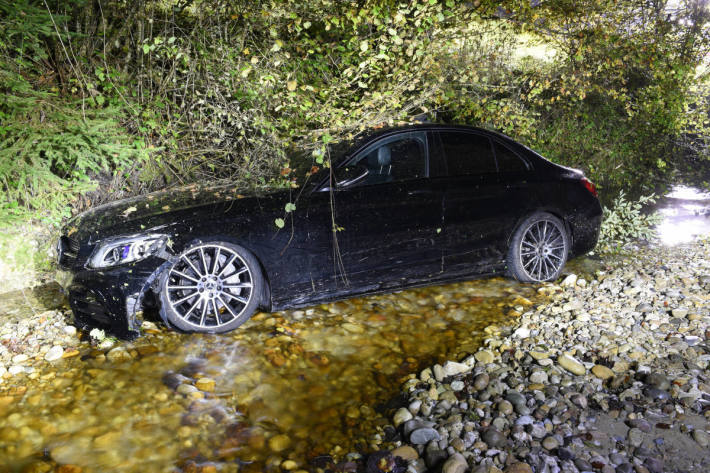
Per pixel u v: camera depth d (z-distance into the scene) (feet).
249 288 13.12
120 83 20.54
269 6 21.38
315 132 17.30
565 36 24.64
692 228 22.30
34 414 9.68
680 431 8.95
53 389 10.50
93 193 19.26
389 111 17.70
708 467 8.08
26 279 16.52
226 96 21.49
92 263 12.01
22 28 16.49
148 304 13.30
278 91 21.01
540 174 16.44
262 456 8.66
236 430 9.31
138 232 12.16
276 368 11.41
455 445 8.71
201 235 12.45
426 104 22.26
